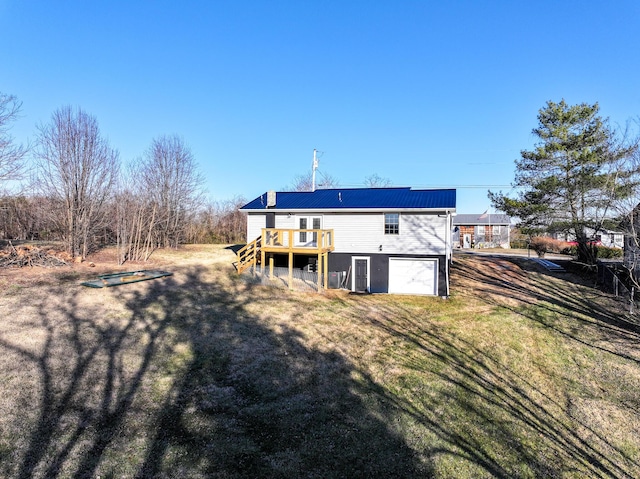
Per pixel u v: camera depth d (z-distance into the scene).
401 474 6.30
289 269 19.47
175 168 32.25
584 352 12.77
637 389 10.37
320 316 14.91
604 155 19.89
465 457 6.94
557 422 8.57
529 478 6.56
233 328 12.65
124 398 7.89
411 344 12.57
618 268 19.91
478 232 52.81
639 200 15.17
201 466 6.07
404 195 22.77
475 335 13.85
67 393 7.86
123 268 20.27
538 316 16.36
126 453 6.21
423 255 20.22
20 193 20.91
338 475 6.14
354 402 8.54
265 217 22.75
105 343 10.52
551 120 25.05
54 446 6.22
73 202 20.70
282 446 6.79
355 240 21.22
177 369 9.44
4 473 5.54
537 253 34.47
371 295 19.52
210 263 23.88
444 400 9.01
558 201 24.47
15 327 10.90
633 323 15.41
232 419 7.51
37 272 17.14
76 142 20.81
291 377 9.55
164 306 14.30
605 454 7.54
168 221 29.89
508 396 9.58
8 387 7.82
